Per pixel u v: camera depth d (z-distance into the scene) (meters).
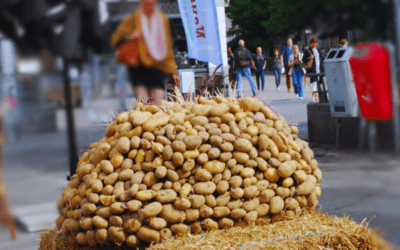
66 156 8.45
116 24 4.70
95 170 3.03
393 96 4.18
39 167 7.58
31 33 5.68
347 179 5.25
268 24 37.88
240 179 2.96
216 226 2.93
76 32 5.10
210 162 2.94
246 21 46.41
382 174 5.14
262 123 3.20
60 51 5.34
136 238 2.85
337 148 7.45
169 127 3.00
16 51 8.03
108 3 4.63
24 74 8.91
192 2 8.04
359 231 2.90
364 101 4.57
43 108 10.02
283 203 3.04
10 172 7.08
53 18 5.22
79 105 8.60
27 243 4.25
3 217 4.50
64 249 3.06
